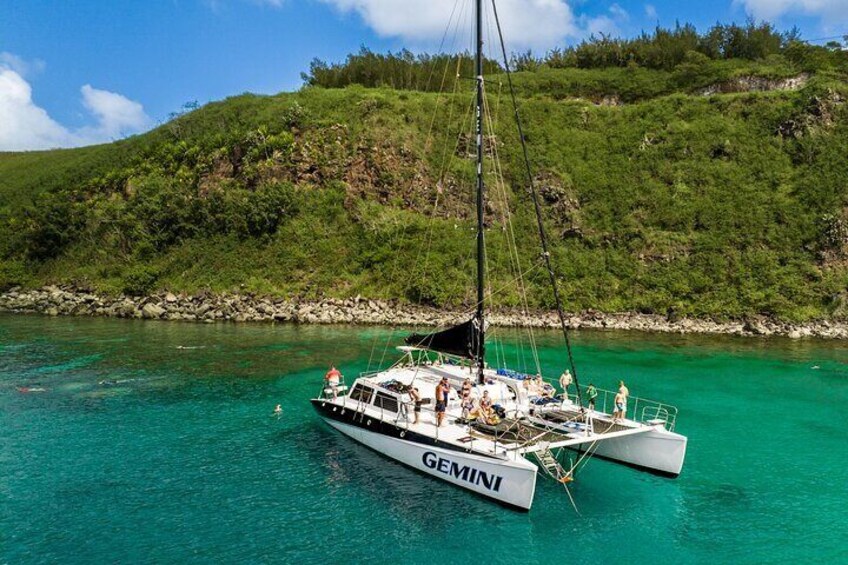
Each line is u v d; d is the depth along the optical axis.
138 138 92.69
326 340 45.31
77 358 38.06
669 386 33.16
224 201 69.38
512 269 60.38
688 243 61.38
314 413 27.41
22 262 70.75
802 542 16.31
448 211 68.50
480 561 15.09
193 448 22.81
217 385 32.06
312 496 18.69
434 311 56.06
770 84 82.81
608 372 36.41
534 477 16.94
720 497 19.16
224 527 16.66
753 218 62.00
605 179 70.75
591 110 80.50
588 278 59.47
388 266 61.28
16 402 28.41
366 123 77.06
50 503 18.05
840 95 71.62
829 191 62.22
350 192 70.12
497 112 80.06
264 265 62.94
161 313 55.94
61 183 85.38
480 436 19.52
